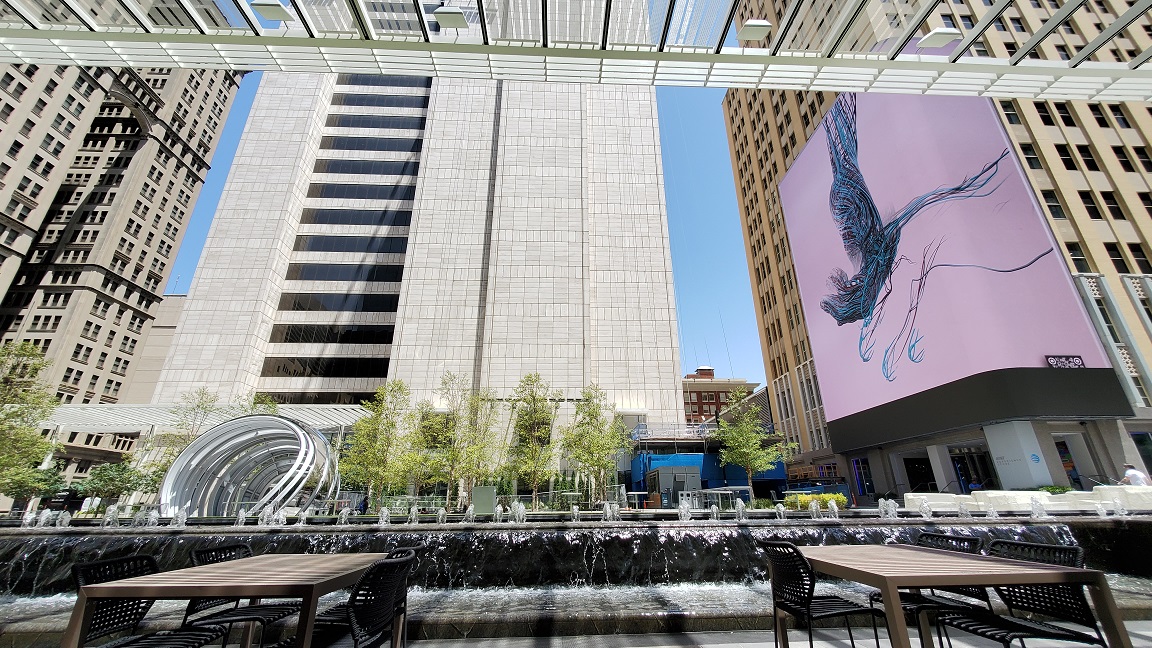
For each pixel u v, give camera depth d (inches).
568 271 1478.8
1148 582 300.7
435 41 230.7
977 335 802.8
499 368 1365.7
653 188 1616.6
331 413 1126.4
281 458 681.0
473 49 235.8
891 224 1007.6
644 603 267.7
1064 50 1082.7
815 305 1305.4
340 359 1601.9
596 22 228.7
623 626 231.3
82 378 2191.2
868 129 1081.4
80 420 1148.5
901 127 984.3
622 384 1389.0
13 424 751.1
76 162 2544.3
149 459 1184.2
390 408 1052.5
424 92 1999.3
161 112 2659.9
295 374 1572.3
